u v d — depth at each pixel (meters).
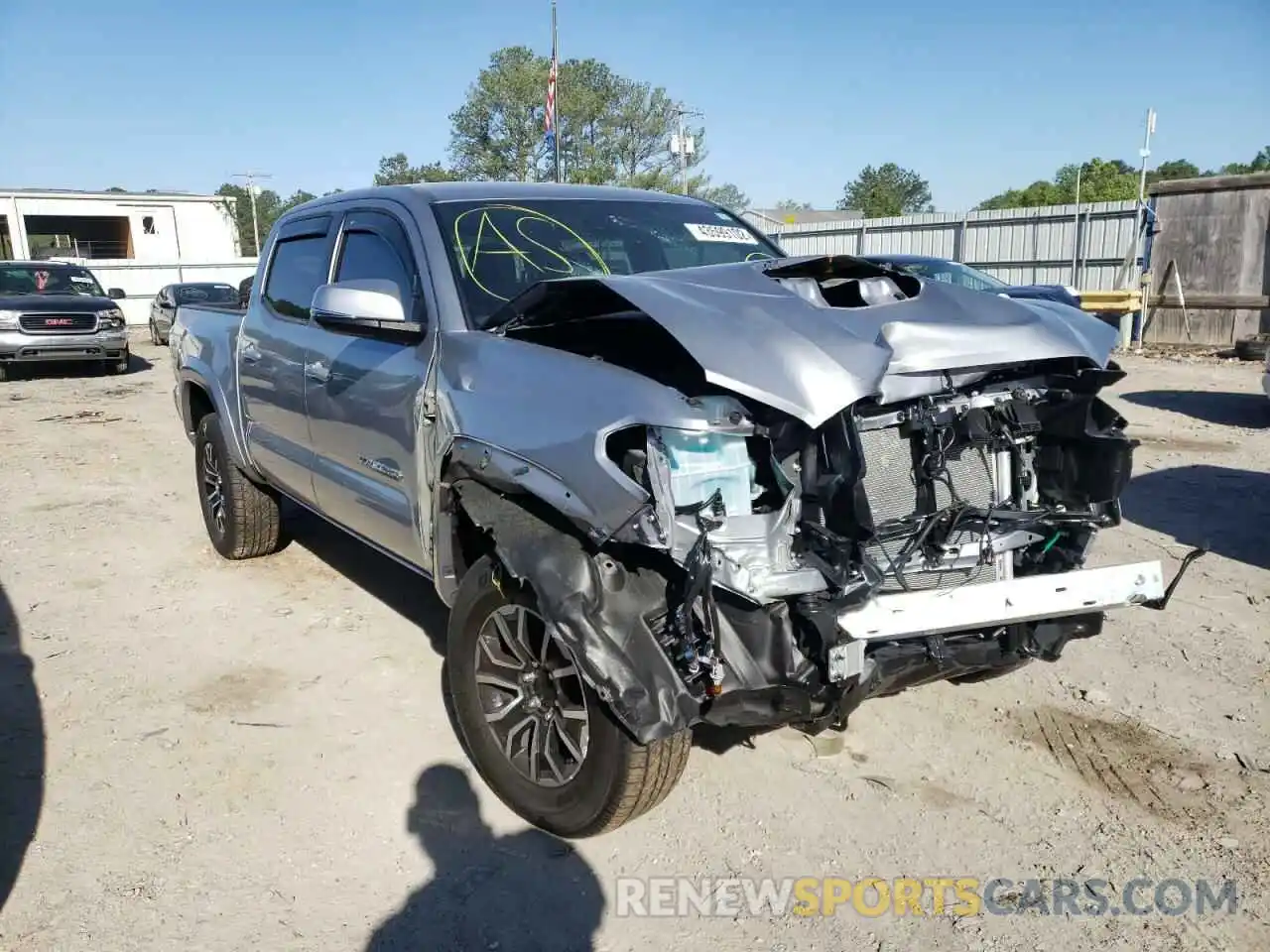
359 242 4.36
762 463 2.79
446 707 4.07
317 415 4.39
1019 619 2.96
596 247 4.10
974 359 2.96
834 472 2.65
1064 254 20.50
